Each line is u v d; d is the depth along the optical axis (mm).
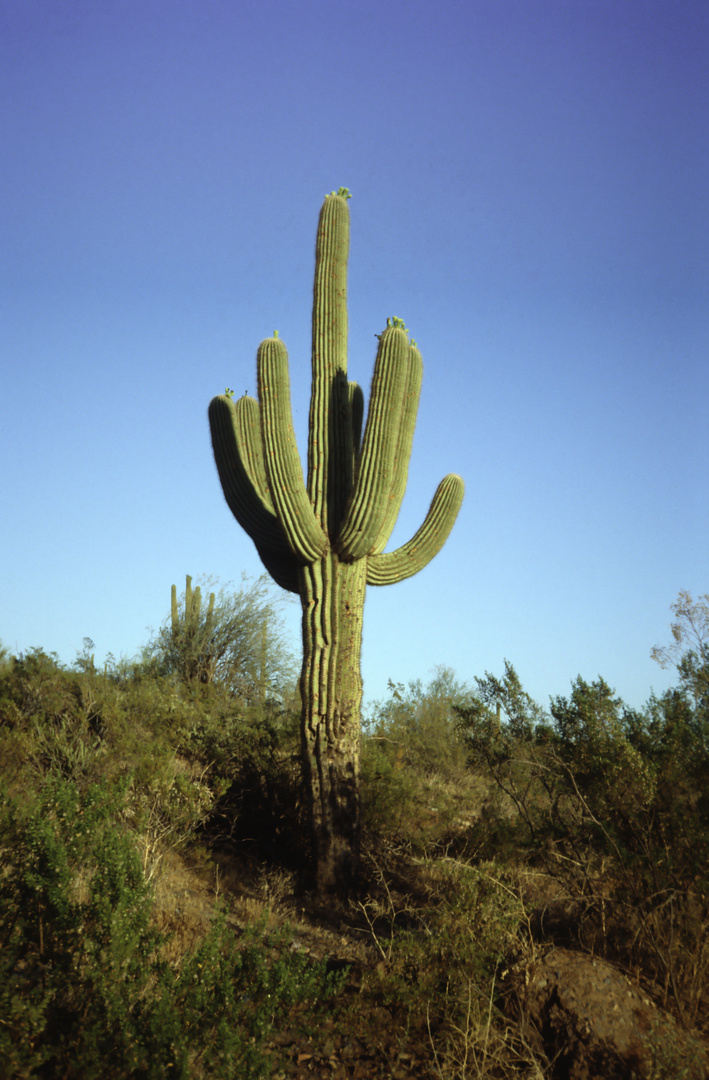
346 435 8820
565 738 6504
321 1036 4422
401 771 10914
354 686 8461
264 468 9383
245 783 9328
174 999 3691
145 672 18062
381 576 9000
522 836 7207
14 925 3734
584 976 4582
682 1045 4070
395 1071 4168
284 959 4242
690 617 7027
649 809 5742
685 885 5215
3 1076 3059
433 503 9398
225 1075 3355
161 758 8258
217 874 7336
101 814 4398
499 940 4820
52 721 10312
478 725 7691
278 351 8531
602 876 5531
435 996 4582
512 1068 4070
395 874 8242
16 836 4137
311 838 8250
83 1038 3326
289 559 9211
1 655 13273
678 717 6434
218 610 20719
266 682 20188
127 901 3848
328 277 9000
